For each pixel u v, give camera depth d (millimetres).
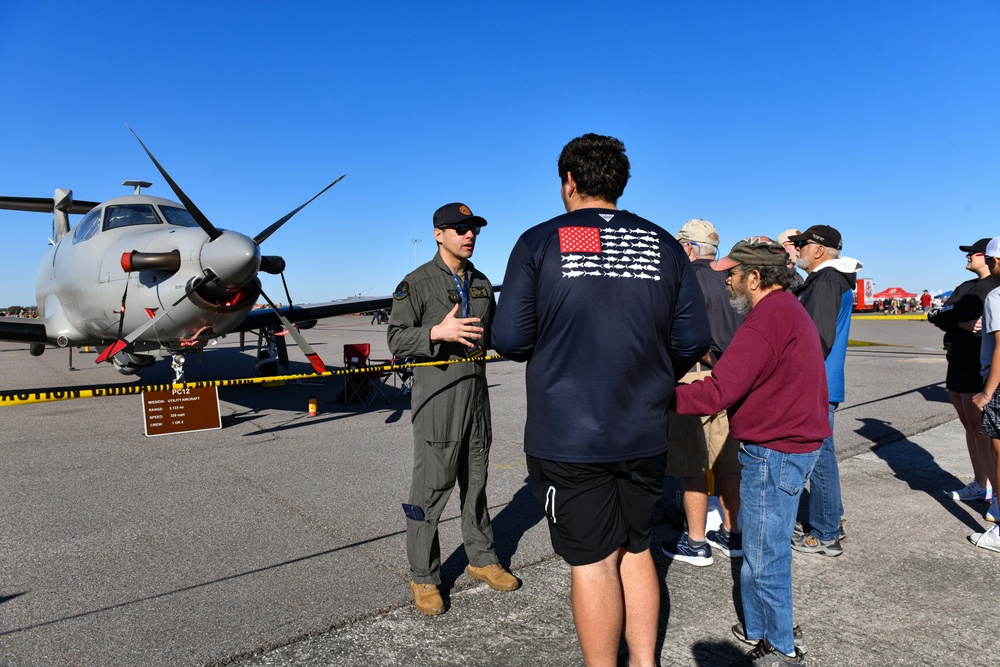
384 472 4809
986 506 3873
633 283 1752
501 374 11422
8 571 2980
